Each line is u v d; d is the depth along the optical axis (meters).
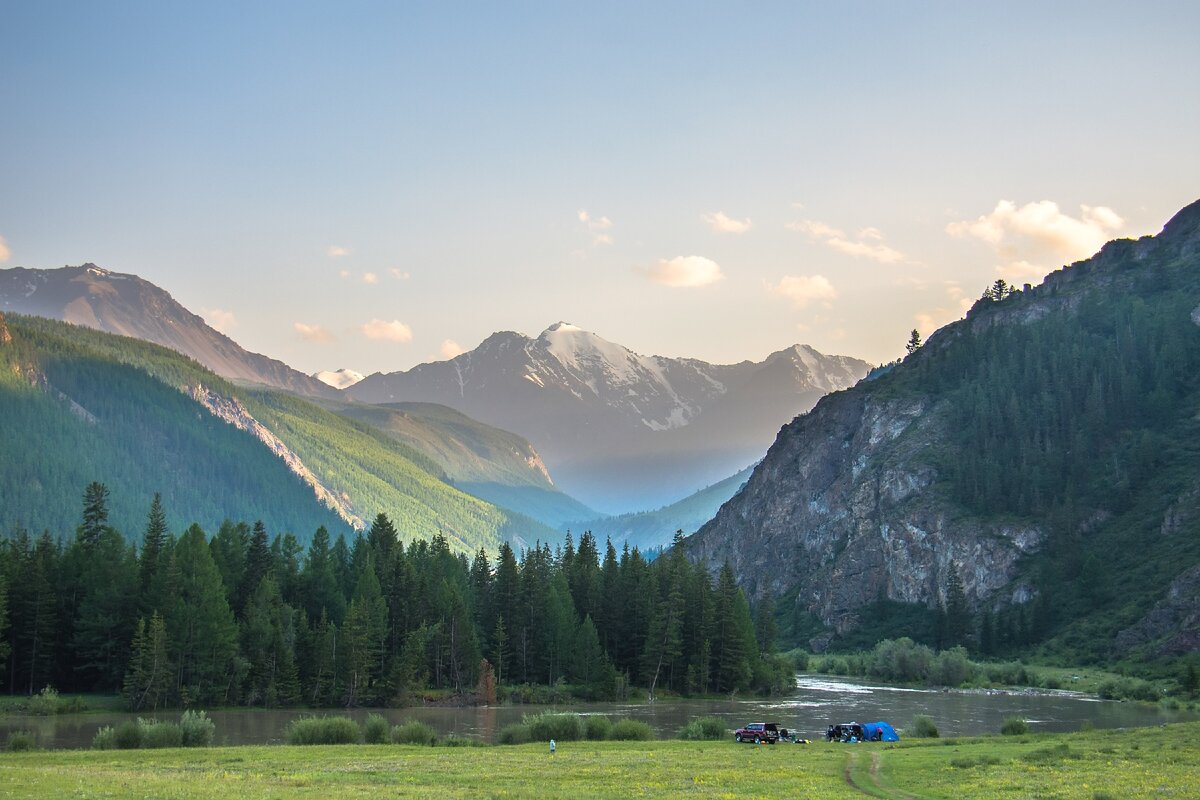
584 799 65.44
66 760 90.75
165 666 161.62
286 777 76.56
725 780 76.88
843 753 100.25
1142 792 65.19
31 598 171.25
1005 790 68.88
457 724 151.88
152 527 194.12
